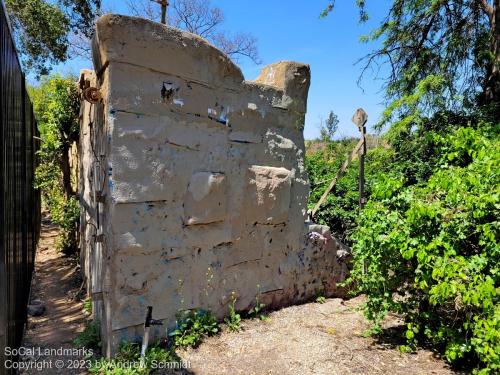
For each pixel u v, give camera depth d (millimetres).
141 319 3182
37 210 7059
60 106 6137
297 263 4516
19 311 3303
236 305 3957
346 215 6406
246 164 3977
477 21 7629
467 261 3047
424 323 3576
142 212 3166
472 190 3148
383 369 3188
